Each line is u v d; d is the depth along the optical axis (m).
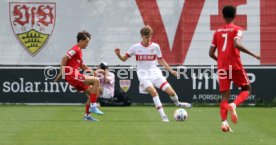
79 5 72.19
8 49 72.12
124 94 70.06
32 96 72.19
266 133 43.03
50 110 63.72
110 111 62.53
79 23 72.19
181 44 72.19
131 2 72.19
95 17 72.19
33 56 72.19
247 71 72.19
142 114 58.97
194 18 72.19
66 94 72.19
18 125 48.09
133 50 53.69
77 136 41.00
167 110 64.50
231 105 43.22
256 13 72.12
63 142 38.00
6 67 71.94
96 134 42.16
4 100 72.06
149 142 38.00
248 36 72.25
